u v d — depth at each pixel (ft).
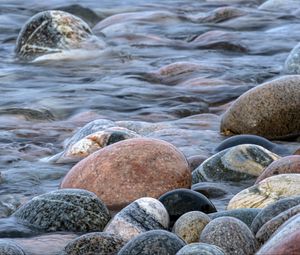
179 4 126.93
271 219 31.58
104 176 40.47
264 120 53.16
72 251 31.17
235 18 109.60
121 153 41.22
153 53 90.63
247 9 114.62
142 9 122.62
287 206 32.63
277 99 53.31
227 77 75.20
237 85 72.08
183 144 52.21
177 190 36.91
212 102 67.97
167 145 41.75
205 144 52.26
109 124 53.88
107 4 124.98
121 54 88.48
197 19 111.45
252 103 53.67
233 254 30.32
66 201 36.55
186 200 36.32
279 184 37.19
